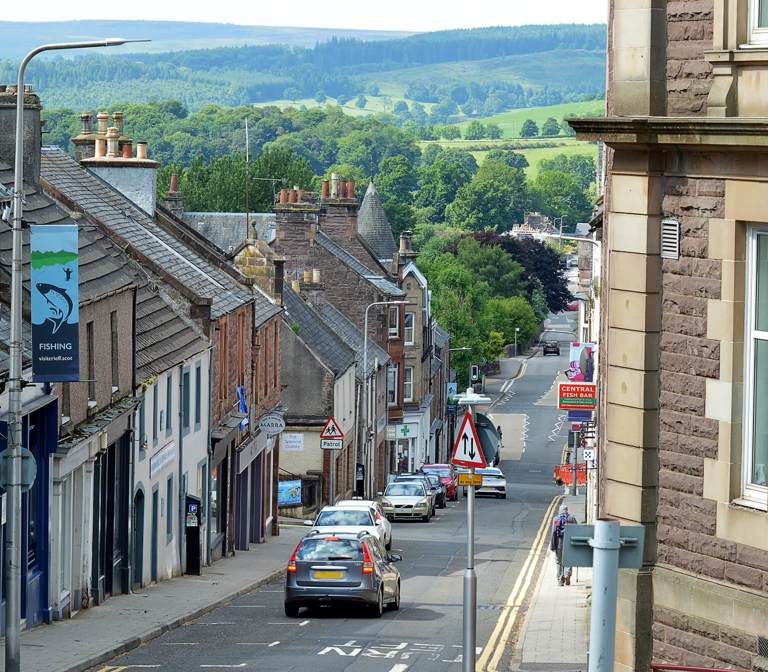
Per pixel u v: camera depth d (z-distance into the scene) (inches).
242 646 1338.6
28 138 1756.9
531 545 2642.7
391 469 4633.4
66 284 1161.4
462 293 6988.2
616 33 771.4
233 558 2349.9
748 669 715.4
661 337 761.0
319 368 3250.5
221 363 2316.7
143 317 1914.4
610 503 784.9
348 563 1569.9
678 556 756.0
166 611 1556.3
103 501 1612.9
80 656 1190.9
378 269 4726.9
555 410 6939.0
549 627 1502.2
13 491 1058.7
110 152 2659.9
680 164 745.6
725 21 717.9
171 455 1937.7
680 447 751.7
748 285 721.0
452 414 6245.1
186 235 2640.3
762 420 723.4
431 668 1230.3
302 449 3240.7
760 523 710.5
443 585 1982.0
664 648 762.8
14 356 1063.6
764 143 693.3
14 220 1065.5
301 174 7258.9
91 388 1520.7
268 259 2967.5
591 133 763.4
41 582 1376.7
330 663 1238.9
